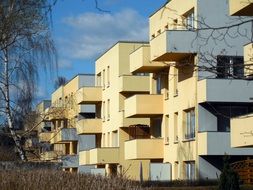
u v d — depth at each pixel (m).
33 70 33.34
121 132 46.69
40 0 9.48
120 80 45.59
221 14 29.88
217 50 26.94
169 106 35.09
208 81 29.72
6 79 33.53
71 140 61.53
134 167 42.91
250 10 19.03
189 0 30.75
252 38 9.34
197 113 30.75
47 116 40.50
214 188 25.94
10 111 35.00
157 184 29.30
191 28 9.70
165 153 35.75
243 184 28.86
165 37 29.86
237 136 24.16
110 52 50.12
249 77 8.58
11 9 12.24
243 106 30.81
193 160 31.33
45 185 13.38
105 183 14.37
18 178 13.66
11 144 35.97
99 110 55.22
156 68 35.62
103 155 46.62
